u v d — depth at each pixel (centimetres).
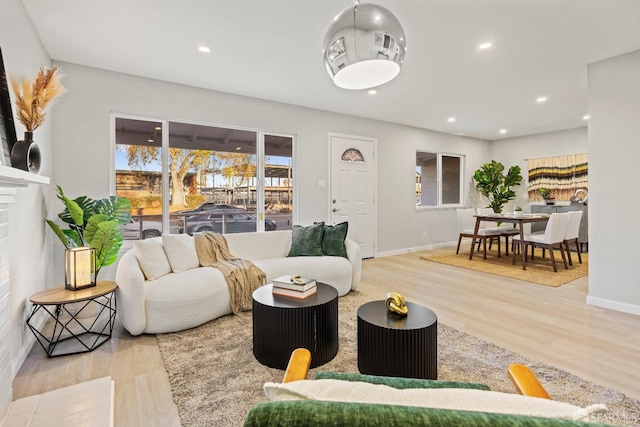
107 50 287
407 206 601
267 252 352
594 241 303
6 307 149
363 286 366
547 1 215
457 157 700
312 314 191
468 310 287
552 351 210
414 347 160
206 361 197
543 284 370
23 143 173
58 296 206
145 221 361
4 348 146
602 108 300
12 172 127
